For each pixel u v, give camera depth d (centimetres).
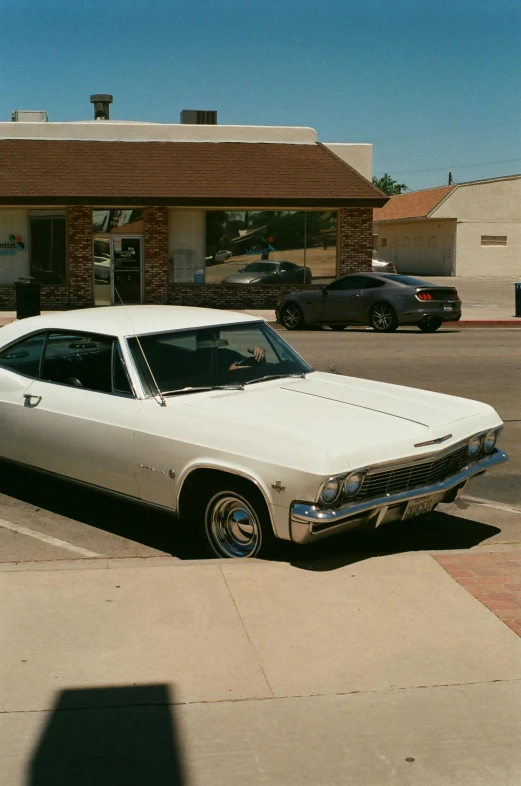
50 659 417
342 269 2841
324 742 354
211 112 3219
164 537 643
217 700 383
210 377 630
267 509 534
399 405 612
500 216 5175
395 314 2108
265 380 648
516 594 501
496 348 1747
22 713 370
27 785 323
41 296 2736
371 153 2920
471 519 688
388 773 335
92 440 621
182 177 2717
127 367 612
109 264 2747
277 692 391
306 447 514
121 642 436
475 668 415
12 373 692
